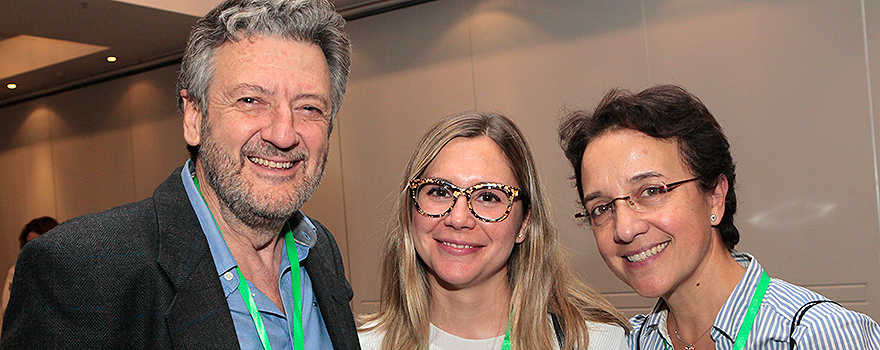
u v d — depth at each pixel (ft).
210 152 5.06
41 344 4.01
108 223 4.57
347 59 5.86
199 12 20.17
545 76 18.95
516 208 6.32
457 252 6.15
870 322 5.05
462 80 20.36
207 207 5.25
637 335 6.70
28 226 21.03
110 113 28.53
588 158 5.66
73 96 29.84
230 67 4.99
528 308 6.49
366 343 6.81
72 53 25.20
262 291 5.57
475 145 6.25
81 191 29.84
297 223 6.13
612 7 17.94
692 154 5.36
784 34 15.79
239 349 4.75
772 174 15.99
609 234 5.69
